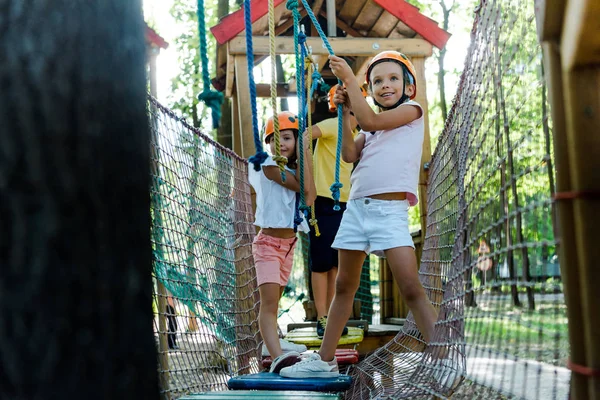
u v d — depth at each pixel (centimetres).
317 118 883
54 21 99
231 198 511
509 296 197
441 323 318
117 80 104
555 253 158
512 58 198
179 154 379
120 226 99
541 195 171
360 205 365
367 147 375
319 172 560
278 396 311
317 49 685
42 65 97
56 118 96
